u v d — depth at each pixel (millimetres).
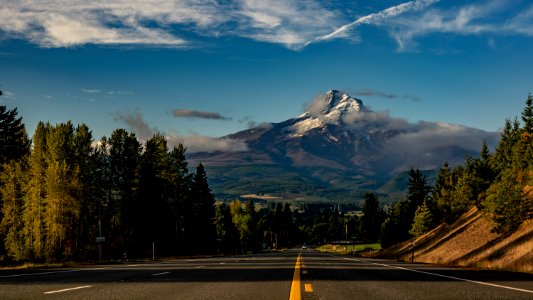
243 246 137500
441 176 119688
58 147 57500
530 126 79188
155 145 74438
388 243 133000
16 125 50719
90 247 61375
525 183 46500
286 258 40781
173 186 75000
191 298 10258
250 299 10094
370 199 190250
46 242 55188
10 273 18047
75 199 55062
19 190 62594
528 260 25266
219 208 117625
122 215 63906
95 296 10477
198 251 83750
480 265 26125
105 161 64562
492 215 38625
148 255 64500
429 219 97562
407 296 10773
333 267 23594
